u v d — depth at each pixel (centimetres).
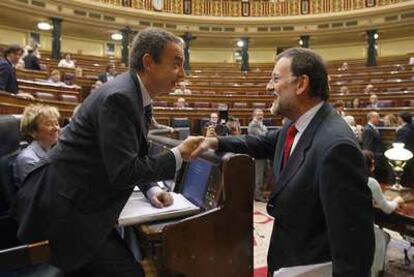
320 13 1538
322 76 123
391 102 799
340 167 105
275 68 129
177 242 138
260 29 1603
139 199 163
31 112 219
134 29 1497
